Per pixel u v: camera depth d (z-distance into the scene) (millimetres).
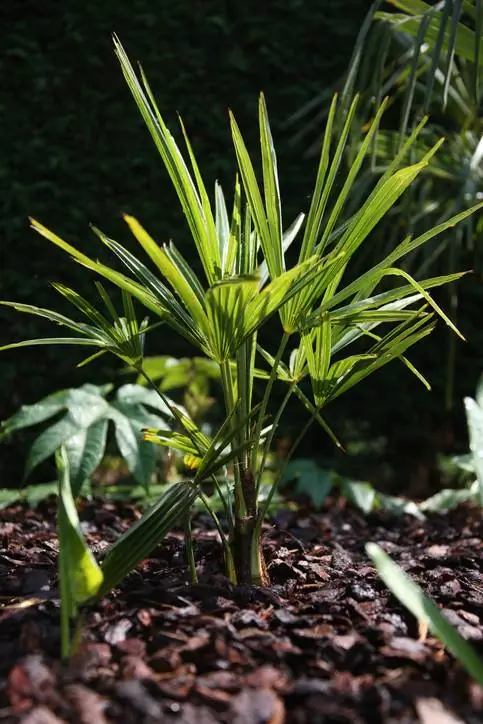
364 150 1438
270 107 3344
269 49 3324
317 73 3361
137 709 957
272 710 954
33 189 3211
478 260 2979
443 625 1000
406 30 2424
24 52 3221
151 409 2814
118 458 3355
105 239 1442
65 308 3268
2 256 3227
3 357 3244
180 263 1509
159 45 3293
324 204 1472
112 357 3283
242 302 1287
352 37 3344
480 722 960
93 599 1284
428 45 2504
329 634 1236
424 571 1737
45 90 3246
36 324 3250
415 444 3551
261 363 3355
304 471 2684
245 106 3326
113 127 3270
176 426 2822
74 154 3264
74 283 3262
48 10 3256
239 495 1468
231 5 3328
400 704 1002
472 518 2717
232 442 1471
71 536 1116
